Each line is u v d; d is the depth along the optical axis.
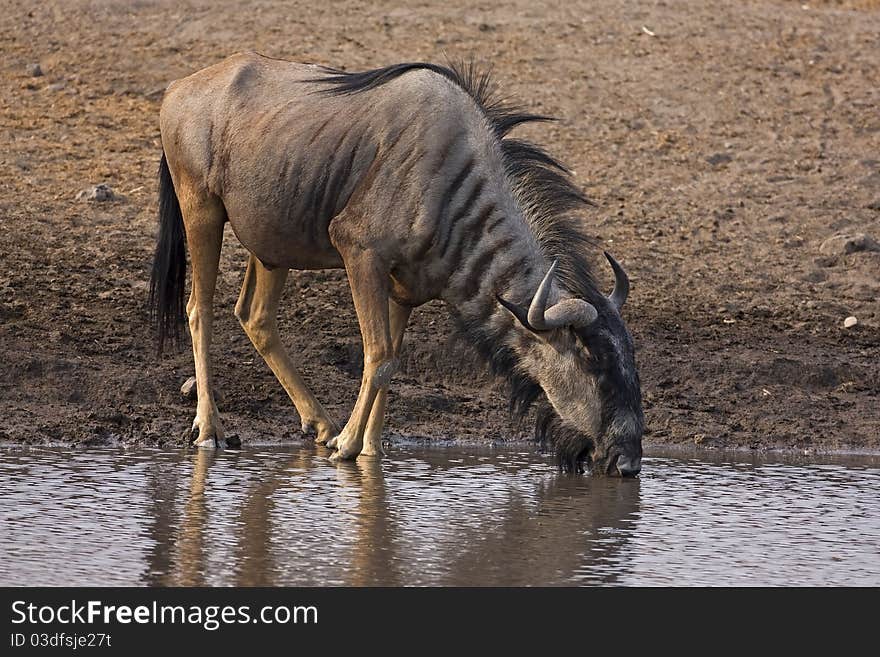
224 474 27.16
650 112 55.66
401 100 28.41
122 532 22.38
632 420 28.03
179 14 61.56
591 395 27.98
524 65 58.62
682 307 40.88
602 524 24.27
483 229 28.17
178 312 32.31
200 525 22.98
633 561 22.00
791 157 52.69
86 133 50.34
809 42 64.25
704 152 52.72
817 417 34.38
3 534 22.02
